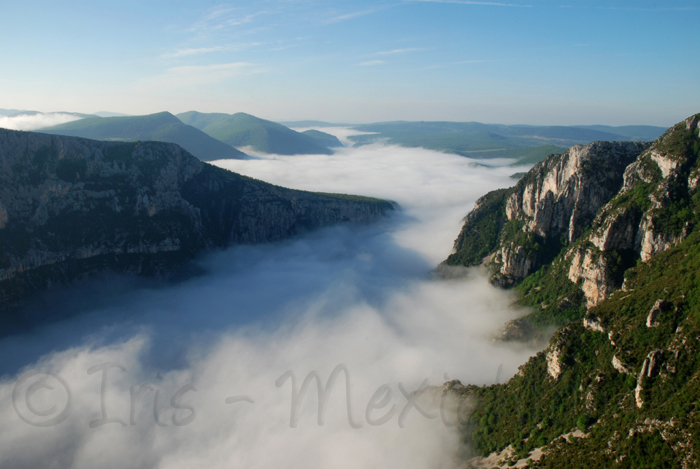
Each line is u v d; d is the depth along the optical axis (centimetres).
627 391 8312
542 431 8888
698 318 7812
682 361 7438
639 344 8650
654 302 9319
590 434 7894
